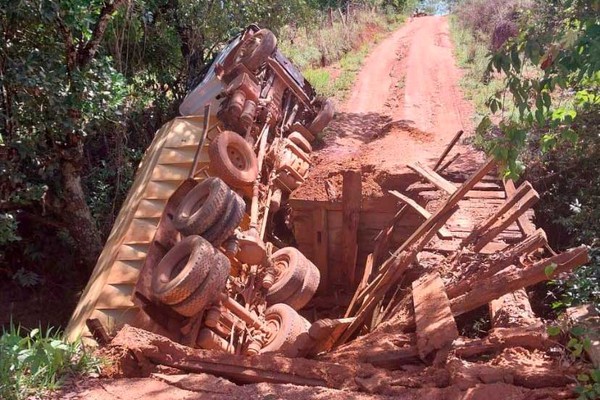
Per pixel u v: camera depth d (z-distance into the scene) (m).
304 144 13.27
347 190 11.55
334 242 12.24
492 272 6.73
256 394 4.70
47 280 12.49
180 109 12.80
